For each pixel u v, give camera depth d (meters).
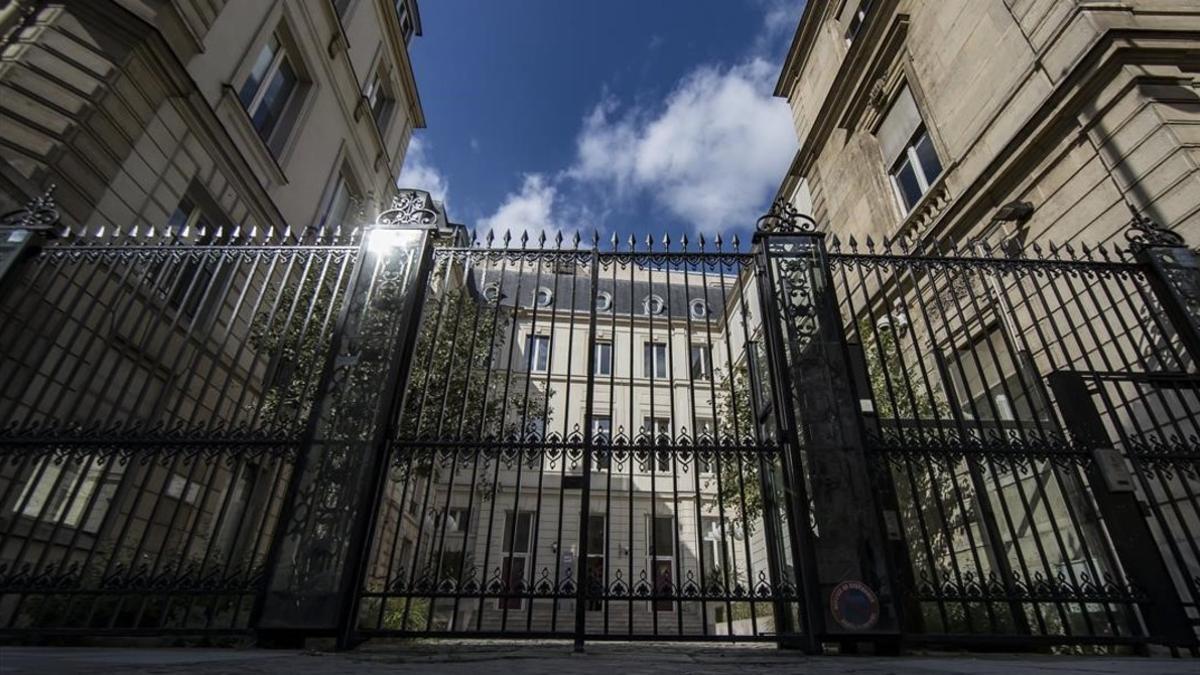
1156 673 1.94
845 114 12.10
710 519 14.13
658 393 15.81
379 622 3.13
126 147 6.42
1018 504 6.36
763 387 4.68
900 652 3.17
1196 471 3.91
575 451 3.64
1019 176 7.13
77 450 3.50
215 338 7.57
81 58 6.01
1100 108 6.09
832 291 4.26
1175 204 5.32
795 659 2.83
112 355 6.02
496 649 3.41
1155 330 5.18
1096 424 3.95
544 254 4.58
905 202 10.34
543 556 13.34
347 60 12.34
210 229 8.15
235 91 8.35
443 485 13.51
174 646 3.52
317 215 11.52
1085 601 3.43
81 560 5.54
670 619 12.30
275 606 3.07
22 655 2.21
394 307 4.12
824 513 3.44
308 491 3.38
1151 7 6.43
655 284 18.98
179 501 3.31
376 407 3.68
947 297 7.91
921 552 6.56
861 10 12.58
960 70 8.69
